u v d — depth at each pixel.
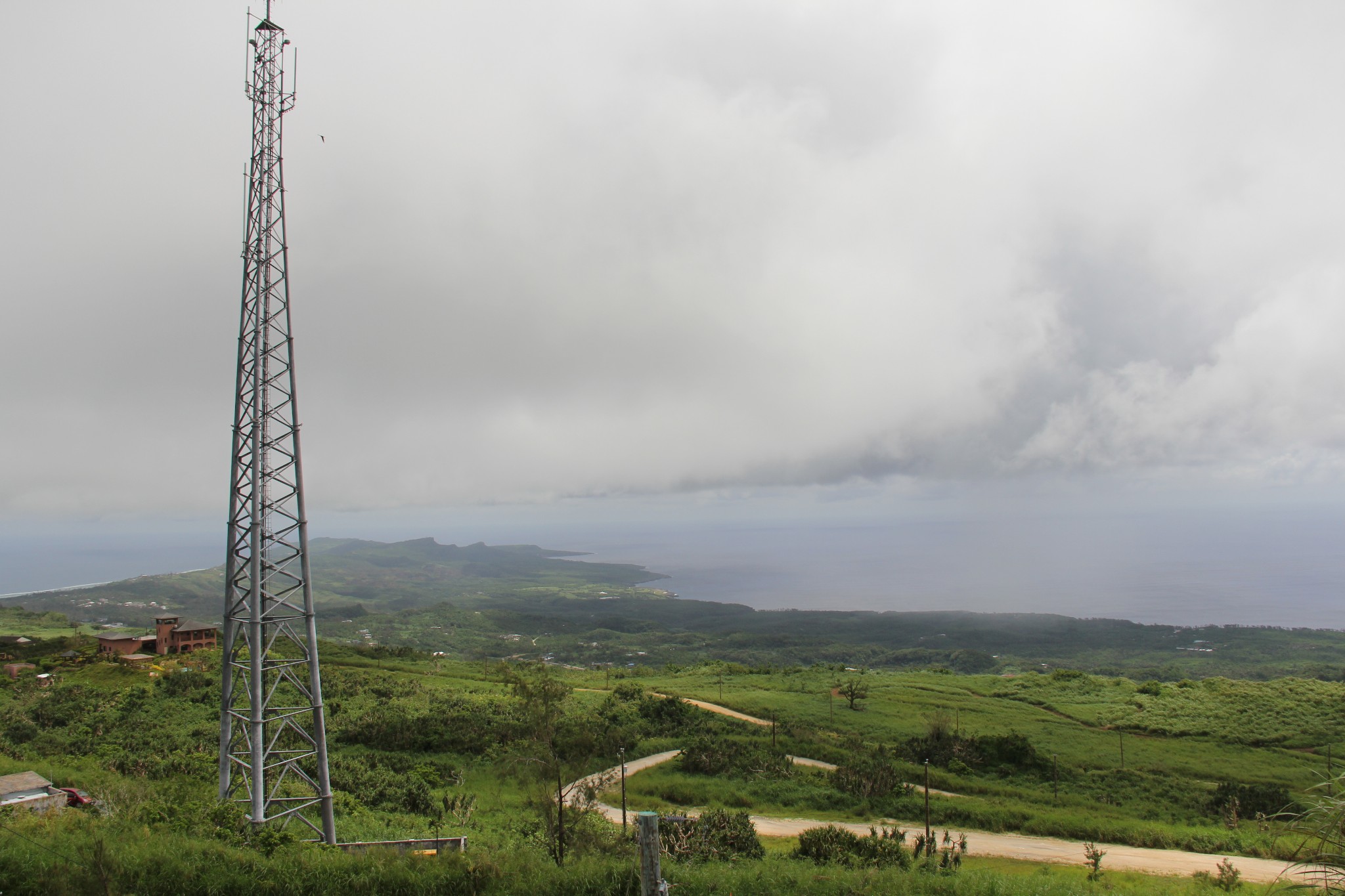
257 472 24.16
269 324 24.70
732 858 29.31
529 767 29.39
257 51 25.89
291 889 18.61
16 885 16.98
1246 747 70.50
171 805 25.69
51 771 36.09
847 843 31.67
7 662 86.50
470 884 19.80
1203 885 29.80
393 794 41.66
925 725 76.62
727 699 86.31
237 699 26.33
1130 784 57.62
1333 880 9.38
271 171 25.42
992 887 23.30
